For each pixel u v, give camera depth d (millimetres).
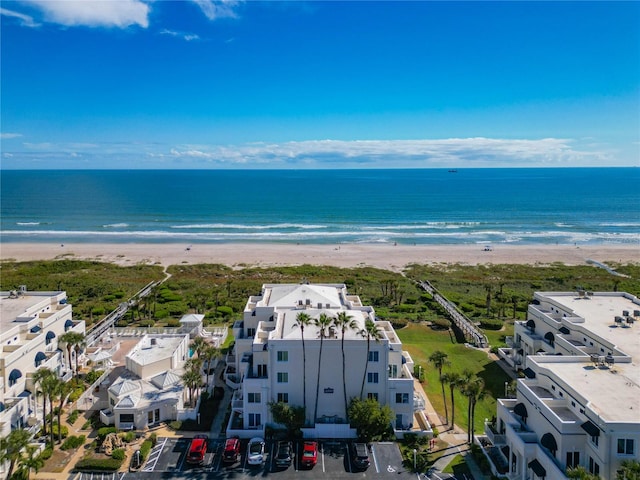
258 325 57875
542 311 66500
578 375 44750
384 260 149000
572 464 38094
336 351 50969
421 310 96875
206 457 46500
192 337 78500
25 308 63156
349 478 43500
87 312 93938
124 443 48344
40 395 50344
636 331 56375
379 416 49094
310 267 137125
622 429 35031
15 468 43062
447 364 56250
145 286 116188
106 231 199000
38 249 161375
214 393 59094
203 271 132000
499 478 42906
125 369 61969
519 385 46125
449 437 50906
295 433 49750
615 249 166250
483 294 111250
